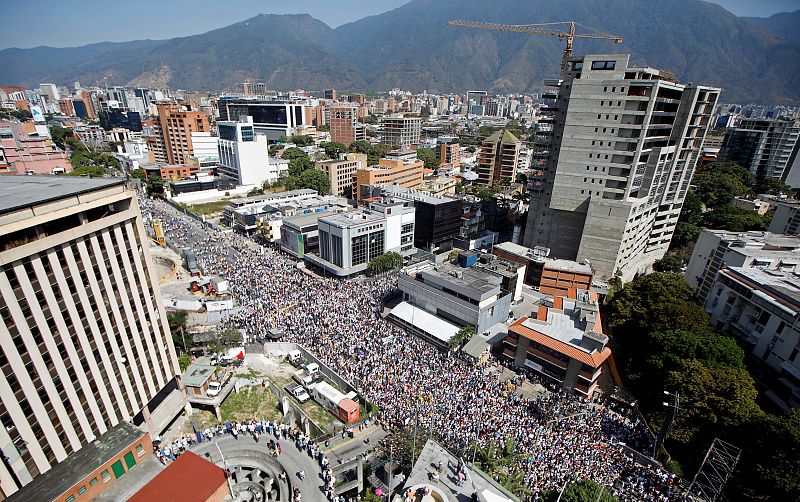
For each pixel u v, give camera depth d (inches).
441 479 1707.7
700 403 2255.2
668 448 2311.8
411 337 3380.9
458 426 2305.6
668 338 2736.2
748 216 5502.0
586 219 4466.0
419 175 7770.7
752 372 2871.6
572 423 2452.0
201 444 2233.0
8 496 1582.2
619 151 4197.8
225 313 3415.4
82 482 1686.8
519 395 2755.9
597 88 4138.8
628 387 2923.2
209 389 2544.3
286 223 4990.2
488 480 1721.2
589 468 2101.4
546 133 4690.0
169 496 1675.7
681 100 4655.5
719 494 2005.4
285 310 3560.5
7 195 1723.7
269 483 2075.5
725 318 3255.4
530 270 4458.7
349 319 3481.8
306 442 2209.6
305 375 2851.9
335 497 1910.7
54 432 1726.1
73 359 1791.3
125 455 1867.6
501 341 3378.4
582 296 3371.1
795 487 1781.5
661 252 5541.3
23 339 1579.7
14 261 1528.1
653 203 4857.3
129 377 2106.3
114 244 1998.0
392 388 2655.0
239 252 5083.7
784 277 3149.6
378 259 4554.6
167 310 3363.7
